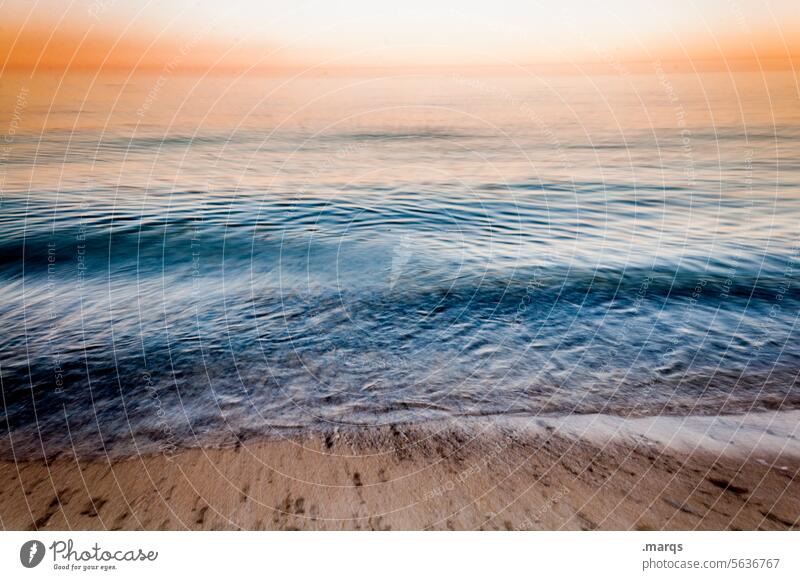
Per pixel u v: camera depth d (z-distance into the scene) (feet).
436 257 21.79
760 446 10.41
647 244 23.21
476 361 14.16
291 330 15.75
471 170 35.73
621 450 10.33
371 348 14.79
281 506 8.92
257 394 12.41
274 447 10.35
